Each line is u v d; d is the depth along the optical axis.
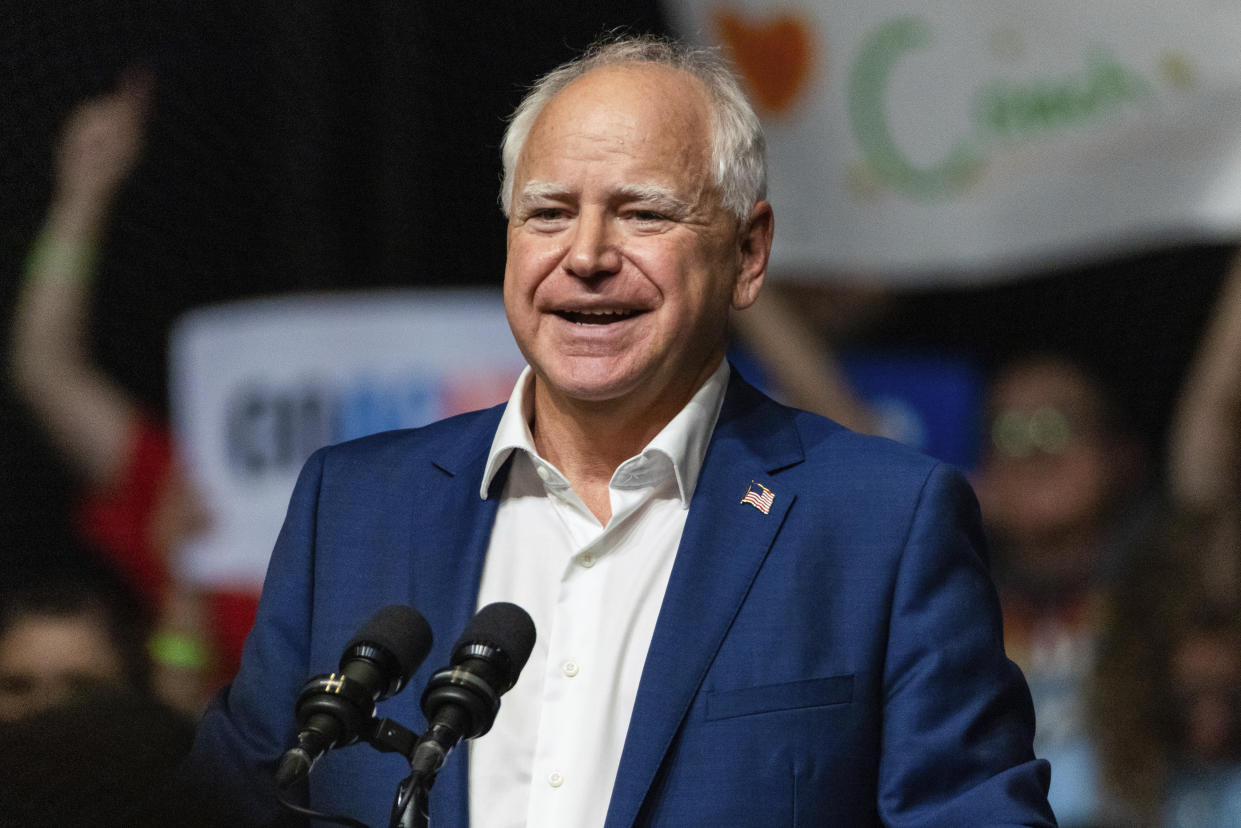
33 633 11.45
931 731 5.64
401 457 6.64
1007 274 13.48
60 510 12.48
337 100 13.30
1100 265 13.76
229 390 12.66
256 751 5.89
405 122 13.30
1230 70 12.91
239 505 12.46
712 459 6.29
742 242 6.54
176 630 12.17
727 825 5.44
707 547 5.99
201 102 13.10
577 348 6.05
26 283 12.73
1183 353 13.78
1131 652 13.23
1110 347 13.83
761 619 5.79
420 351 12.55
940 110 13.08
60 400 12.54
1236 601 13.13
